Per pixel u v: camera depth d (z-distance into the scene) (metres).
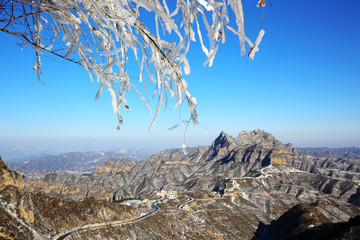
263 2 1.25
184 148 1.64
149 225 78.88
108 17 1.76
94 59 1.98
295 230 83.00
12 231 34.66
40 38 2.04
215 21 1.42
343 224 57.84
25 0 1.69
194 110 1.72
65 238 51.66
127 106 1.98
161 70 1.79
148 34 1.80
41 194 60.28
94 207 70.44
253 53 1.28
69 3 1.78
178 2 1.56
